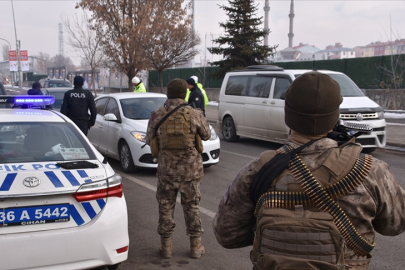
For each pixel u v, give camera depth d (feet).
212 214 19.49
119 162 31.32
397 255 15.12
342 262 4.93
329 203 5.17
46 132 13.85
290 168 5.39
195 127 13.97
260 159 5.75
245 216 5.91
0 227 10.48
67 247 10.95
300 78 5.60
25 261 10.55
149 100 30.63
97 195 11.55
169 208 14.49
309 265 4.80
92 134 32.53
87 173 11.65
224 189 23.88
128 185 24.81
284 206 5.27
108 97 32.04
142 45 78.59
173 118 13.87
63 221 11.08
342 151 5.41
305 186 5.20
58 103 45.32
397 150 36.24
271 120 36.19
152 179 26.16
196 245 14.74
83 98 27.63
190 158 14.10
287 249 4.94
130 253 15.15
